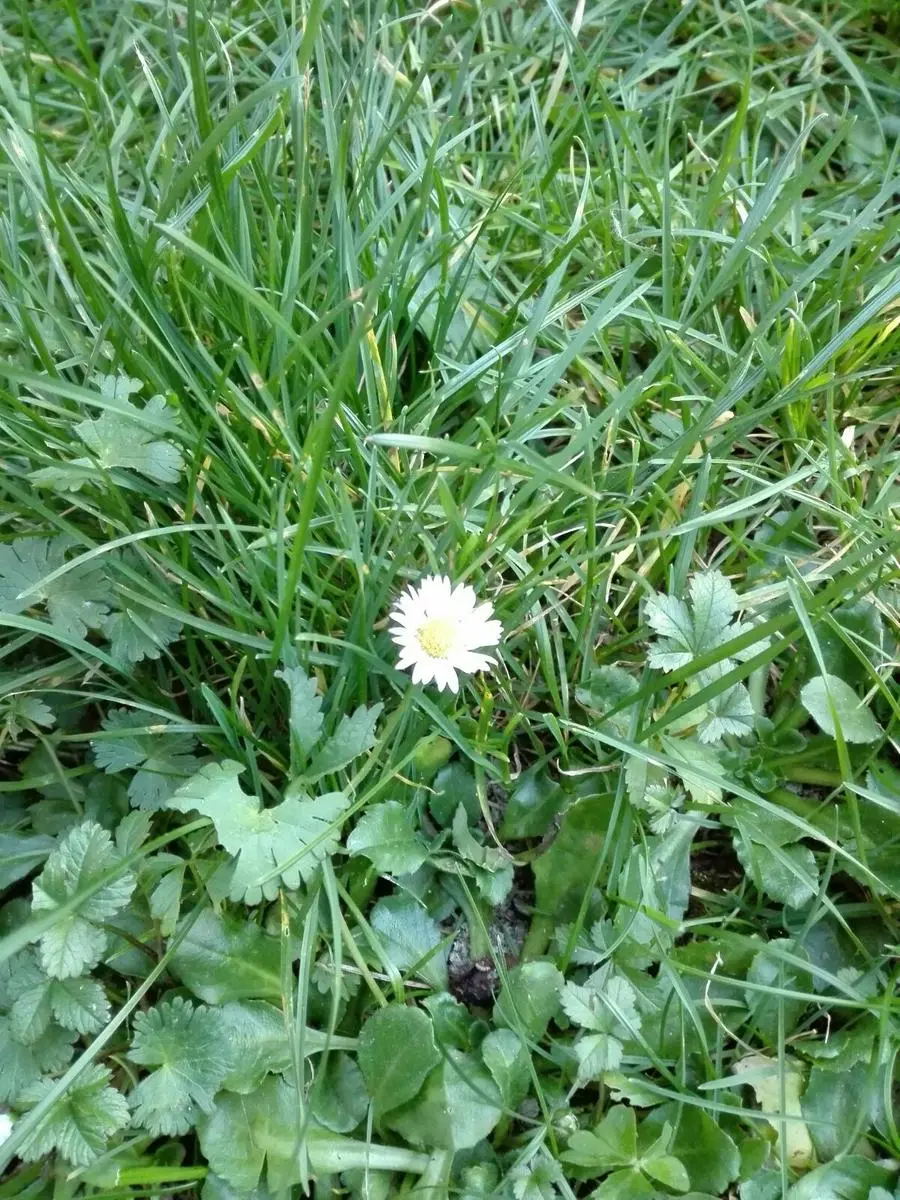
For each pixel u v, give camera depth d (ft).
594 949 0.58
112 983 0.56
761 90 0.99
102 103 0.83
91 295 0.67
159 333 0.65
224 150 0.75
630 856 0.59
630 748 0.58
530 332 0.65
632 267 0.64
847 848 0.61
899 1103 0.57
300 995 0.51
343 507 0.61
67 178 0.72
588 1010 0.54
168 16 0.78
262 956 0.55
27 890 0.60
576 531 0.69
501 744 0.61
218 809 0.51
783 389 0.72
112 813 0.60
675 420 0.74
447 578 0.59
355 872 0.58
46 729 0.63
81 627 0.57
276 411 0.58
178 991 0.55
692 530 0.64
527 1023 0.55
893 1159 0.55
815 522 0.73
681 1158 0.53
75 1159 0.48
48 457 0.60
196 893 0.57
